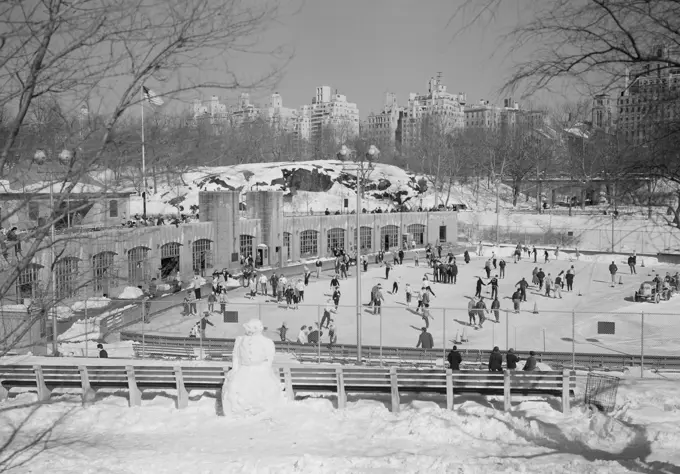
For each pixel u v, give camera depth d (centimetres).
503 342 2898
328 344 2458
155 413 1398
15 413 1384
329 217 6231
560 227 7075
